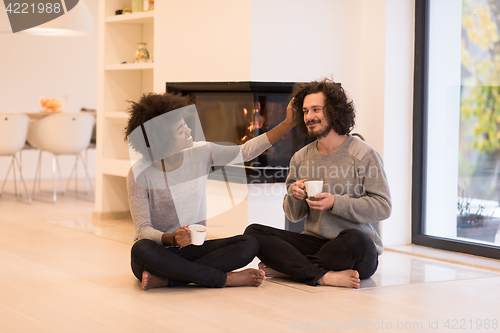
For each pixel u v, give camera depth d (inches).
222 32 141.6
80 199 227.0
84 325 75.1
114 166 175.5
